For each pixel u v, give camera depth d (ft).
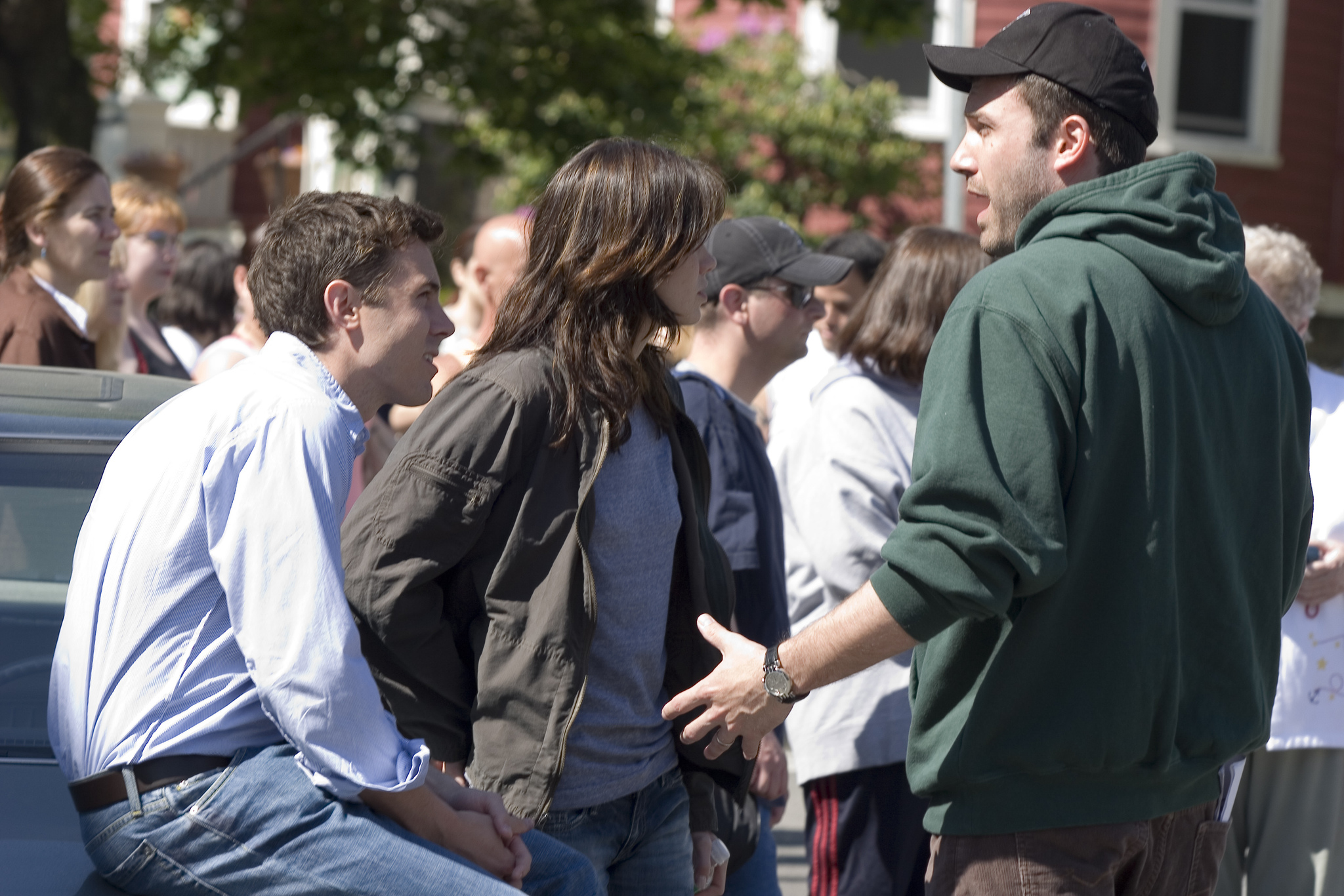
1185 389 12.62
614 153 13.70
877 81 78.28
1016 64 13.39
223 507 11.49
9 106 60.54
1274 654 13.84
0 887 11.67
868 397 19.27
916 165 77.97
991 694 12.44
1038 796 12.45
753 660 13.07
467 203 88.17
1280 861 19.94
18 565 14.02
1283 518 14.01
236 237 88.69
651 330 13.80
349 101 66.64
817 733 18.72
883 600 12.17
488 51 67.46
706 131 71.26
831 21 69.05
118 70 76.02
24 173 22.91
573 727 13.30
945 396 12.23
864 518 18.88
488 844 12.22
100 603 11.71
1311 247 82.48
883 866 18.52
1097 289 12.35
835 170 75.61
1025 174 13.50
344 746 11.31
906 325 19.21
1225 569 12.92
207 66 69.51
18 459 14.28
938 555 11.86
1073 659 12.35
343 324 12.50
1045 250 12.73
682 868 14.43
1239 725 13.11
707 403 17.71
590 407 13.26
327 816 11.49
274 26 66.18
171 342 31.89
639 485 13.69
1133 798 12.62
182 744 11.51
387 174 75.56
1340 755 19.67
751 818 17.94
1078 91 13.17
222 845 11.42
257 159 91.61
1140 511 12.29
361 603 12.92
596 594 13.21
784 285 19.45
